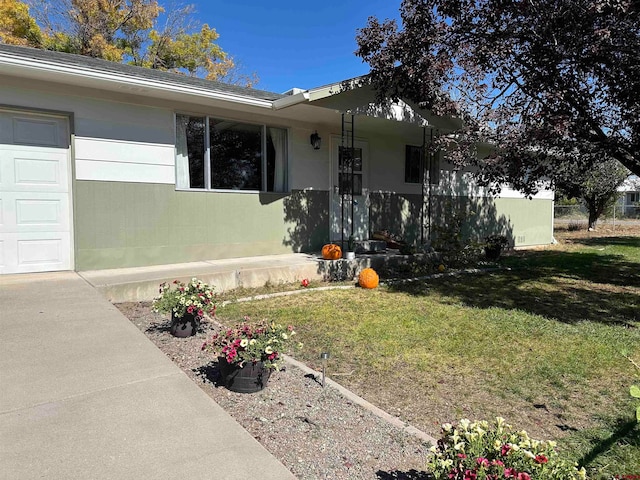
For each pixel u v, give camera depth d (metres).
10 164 5.59
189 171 7.08
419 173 10.74
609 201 21.47
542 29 5.98
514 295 6.70
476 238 12.12
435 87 6.98
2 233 5.59
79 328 3.62
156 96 6.47
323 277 7.46
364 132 9.52
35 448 1.96
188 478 1.81
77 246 6.02
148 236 6.63
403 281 7.71
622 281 7.93
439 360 3.87
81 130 5.97
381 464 2.23
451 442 1.86
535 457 1.68
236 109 7.38
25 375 2.72
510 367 3.72
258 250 7.91
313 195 8.66
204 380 3.15
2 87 5.39
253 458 1.99
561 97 6.07
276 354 3.02
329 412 2.79
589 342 4.39
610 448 2.51
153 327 4.45
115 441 2.05
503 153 7.14
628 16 5.52
